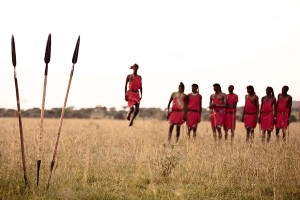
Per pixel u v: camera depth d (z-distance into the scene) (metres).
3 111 42.12
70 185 5.58
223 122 12.18
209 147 9.09
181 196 5.08
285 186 5.73
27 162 6.67
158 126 17.94
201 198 5.21
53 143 9.03
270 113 11.98
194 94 12.06
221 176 6.25
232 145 9.75
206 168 6.71
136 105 11.48
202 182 6.01
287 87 11.73
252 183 5.82
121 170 7.02
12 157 6.61
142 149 8.76
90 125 21.00
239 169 6.61
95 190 5.34
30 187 5.38
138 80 11.35
